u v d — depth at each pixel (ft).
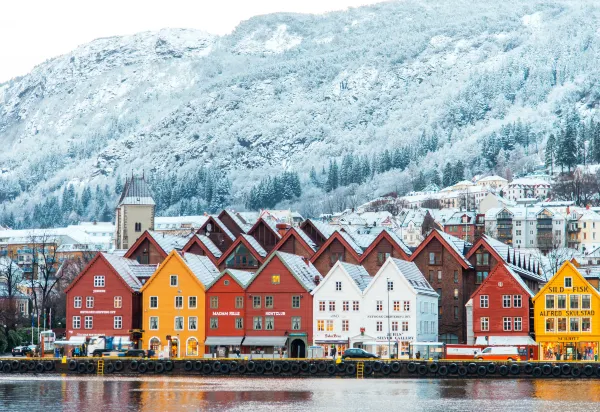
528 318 634.43
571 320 627.46
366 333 650.43
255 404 492.54
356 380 588.09
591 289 625.00
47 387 558.97
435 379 588.91
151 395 524.52
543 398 508.12
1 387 559.79
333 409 476.95
